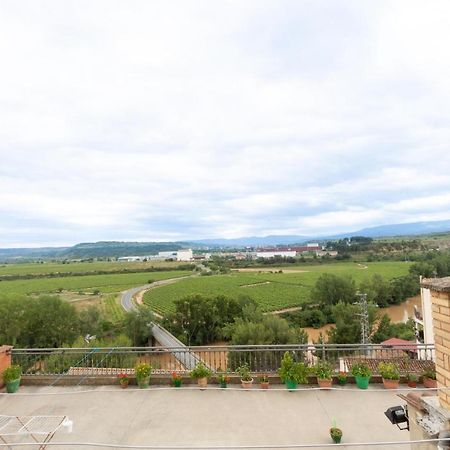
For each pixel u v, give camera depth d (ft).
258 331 109.19
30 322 142.51
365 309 125.29
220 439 17.81
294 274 351.67
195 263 554.05
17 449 17.15
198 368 25.23
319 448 16.98
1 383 24.57
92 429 18.99
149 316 161.38
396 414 12.26
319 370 24.79
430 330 54.44
